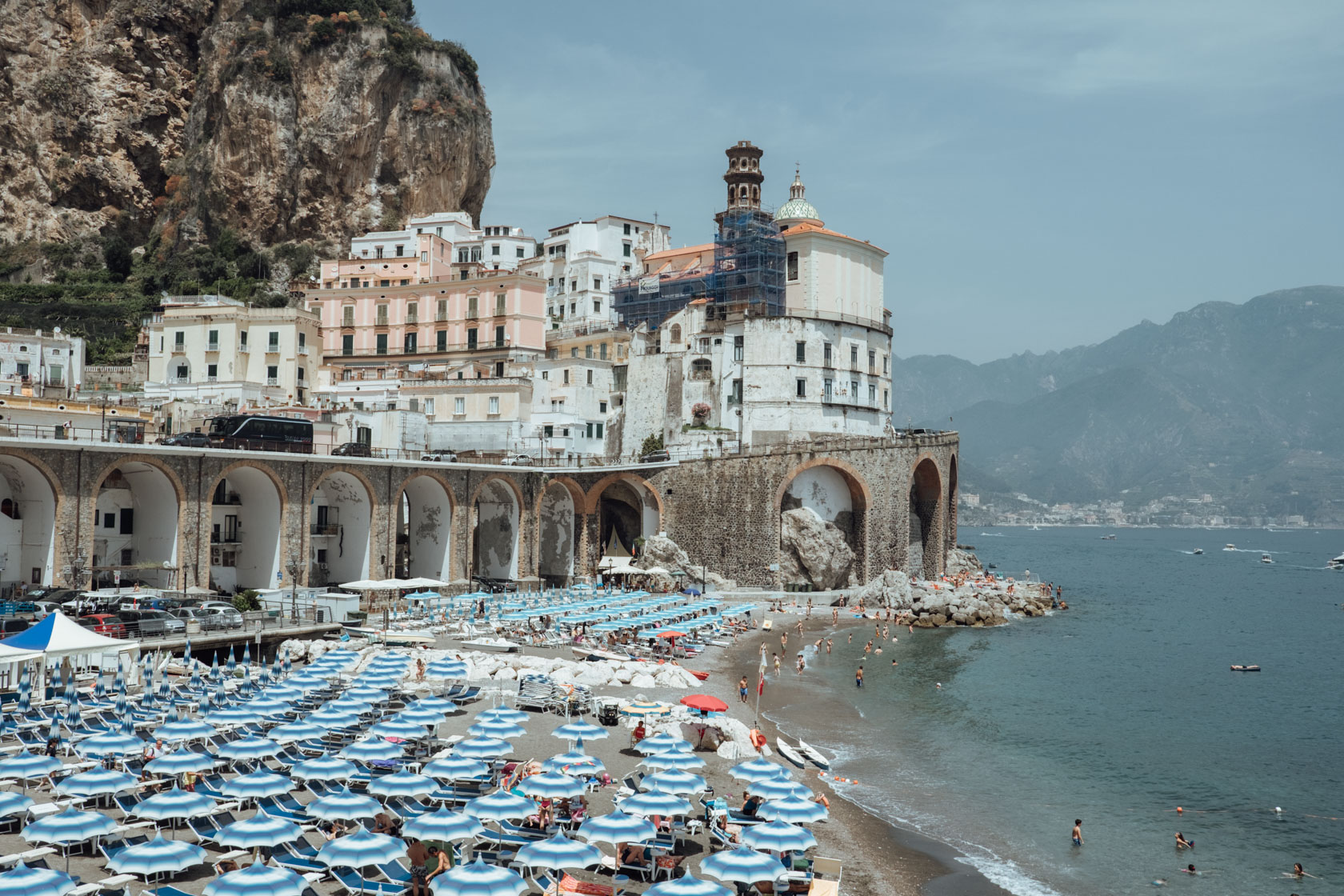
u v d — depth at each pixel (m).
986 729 60.97
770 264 131.38
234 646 62.38
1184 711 69.06
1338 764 56.47
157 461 70.62
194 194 178.88
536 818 35.38
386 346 137.88
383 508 86.06
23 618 55.50
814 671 75.75
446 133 179.38
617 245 161.12
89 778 33.00
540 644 74.12
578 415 125.81
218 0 189.12
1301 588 182.38
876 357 131.50
